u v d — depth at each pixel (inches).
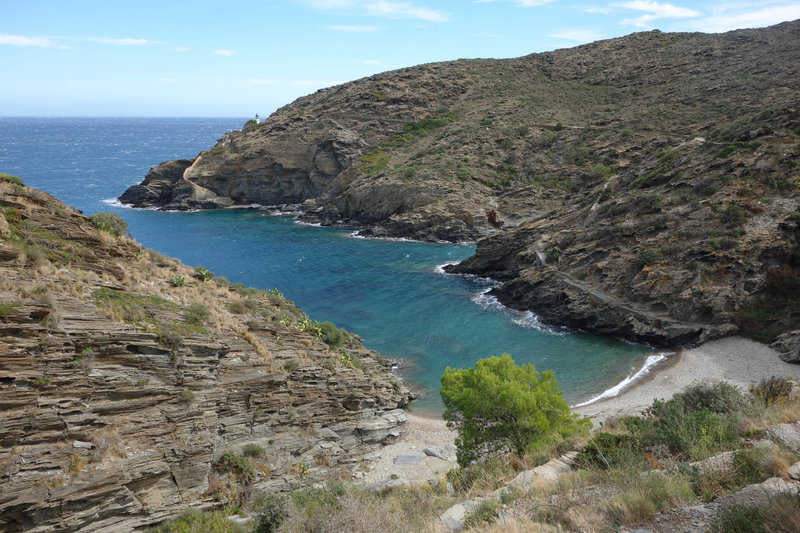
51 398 801.6
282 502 627.2
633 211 2487.7
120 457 818.8
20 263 986.7
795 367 1603.1
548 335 2153.1
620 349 1971.0
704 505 364.8
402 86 6501.0
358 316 2394.2
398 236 4190.5
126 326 951.0
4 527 680.4
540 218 3196.4
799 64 4662.9
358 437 1309.1
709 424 549.3
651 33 7293.3
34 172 7106.3
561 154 4736.7
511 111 5787.4
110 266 1197.1
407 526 478.9
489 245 3061.0
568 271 2453.2
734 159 2305.6
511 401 809.5
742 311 1897.1
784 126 2410.2
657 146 4229.8
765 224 2018.9
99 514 753.6
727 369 1674.5
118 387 884.6
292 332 1440.7
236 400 1088.2
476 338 2128.4
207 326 1186.6
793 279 1894.7
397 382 1632.6
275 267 3250.5
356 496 603.8
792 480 374.6
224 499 917.8
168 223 4596.5
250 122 6825.8
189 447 912.3
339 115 6058.1
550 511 407.8
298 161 5595.5
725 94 4709.6
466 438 845.8
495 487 577.3
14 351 782.5
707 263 2018.9
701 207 2208.4
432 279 3016.7
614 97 5767.7
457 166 4675.2
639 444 550.0
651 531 342.6
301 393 1224.2
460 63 7381.9
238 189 5615.2
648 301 2084.2
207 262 3336.6
